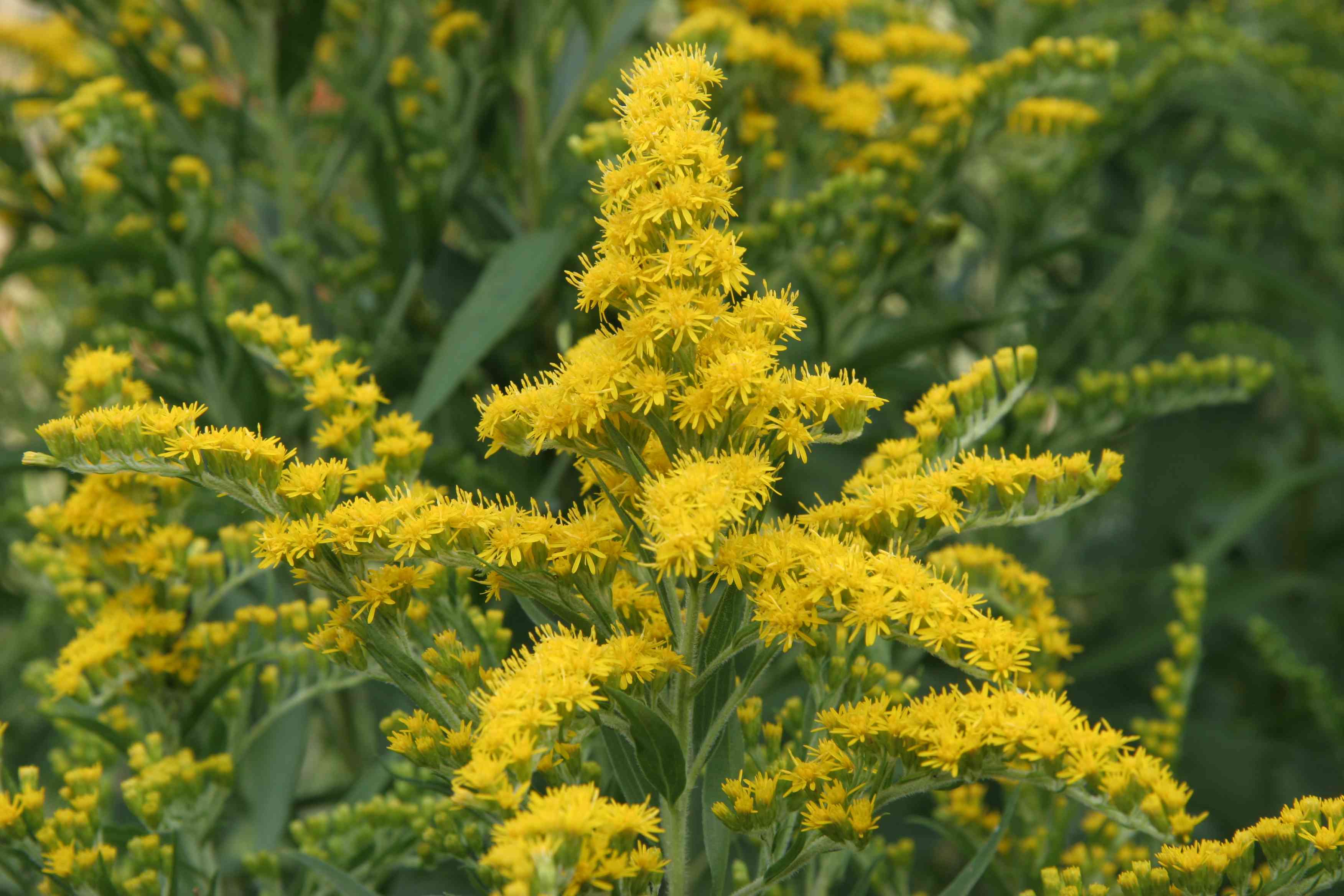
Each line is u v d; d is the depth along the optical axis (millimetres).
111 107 638
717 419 513
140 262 687
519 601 544
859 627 515
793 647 604
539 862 495
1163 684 903
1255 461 1118
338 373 561
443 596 553
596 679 513
